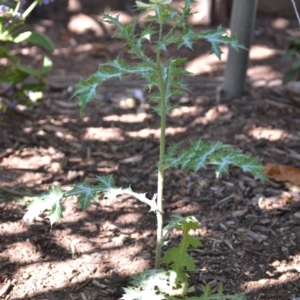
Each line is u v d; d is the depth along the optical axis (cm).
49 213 254
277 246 321
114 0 598
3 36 384
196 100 463
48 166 381
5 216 331
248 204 354
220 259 310
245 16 435
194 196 361
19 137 409
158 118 441
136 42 247
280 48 556
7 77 410
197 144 250
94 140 413
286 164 390
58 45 550
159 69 248
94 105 456
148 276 266
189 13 248
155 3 233
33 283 288
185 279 275
